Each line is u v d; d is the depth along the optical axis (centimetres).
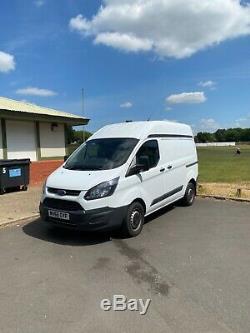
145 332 369
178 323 385
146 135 793
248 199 1066
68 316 404
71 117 1734
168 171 854
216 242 667
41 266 557
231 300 434
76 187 650
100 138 812
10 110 1405
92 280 501
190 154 1002
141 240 684
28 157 1599
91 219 636
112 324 386
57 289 475
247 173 1923
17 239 702
